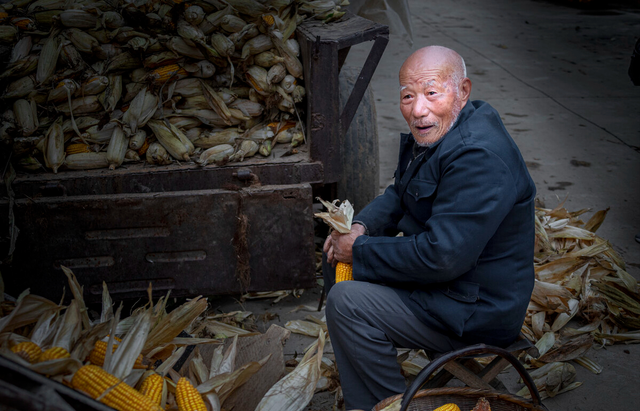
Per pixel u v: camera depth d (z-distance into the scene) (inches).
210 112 108.1
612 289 117.1
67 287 102.2
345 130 104.2
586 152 209.0
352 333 78.0
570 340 106.0
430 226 72.8
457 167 71.7
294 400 78.9
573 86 295.0
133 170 102.7
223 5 103.0
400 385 80.2
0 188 97.2
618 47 381.4
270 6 106.0
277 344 90.9
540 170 193.5
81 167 103.7
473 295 75.6
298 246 104.9
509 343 81.3
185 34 100.2
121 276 102.8
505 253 76.2
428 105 75.4
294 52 107.9
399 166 90.4
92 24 103.0
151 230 100.4
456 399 75.4
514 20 492.1
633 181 184.7
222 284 105.5
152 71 104.1
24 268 99.7
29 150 101.7
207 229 101.2
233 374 74.6
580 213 143.3
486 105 79.1
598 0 540.1
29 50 104.3
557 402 95.8
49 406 49.1
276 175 104.2
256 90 107.1
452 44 399.9
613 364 105.2
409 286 80.0
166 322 81.1
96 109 105.0
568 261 119.9
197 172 102.5
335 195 130.6
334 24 116.0
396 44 402.3
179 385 68.1
